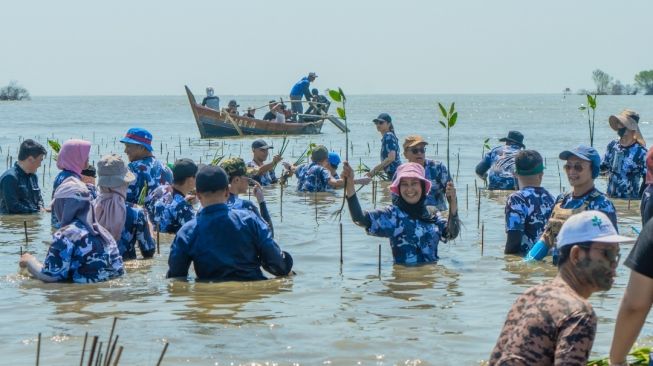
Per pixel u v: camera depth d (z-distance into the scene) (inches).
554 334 209.3
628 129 727.1
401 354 307.1
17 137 1753.2
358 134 1812.3
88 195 427.8
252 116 1692.9
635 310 232.2
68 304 375.2
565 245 220.2
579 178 420.8
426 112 4357.8
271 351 309.9
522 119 3031.5
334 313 360.5
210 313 358.6
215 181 415.2
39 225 598.9
